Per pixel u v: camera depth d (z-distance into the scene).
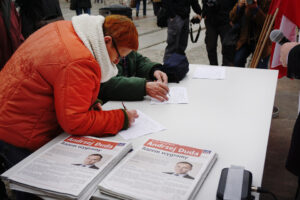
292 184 2.27
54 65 1.15
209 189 0.96
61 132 1.35
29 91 1.21
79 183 0.95
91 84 1.20
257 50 2.95
